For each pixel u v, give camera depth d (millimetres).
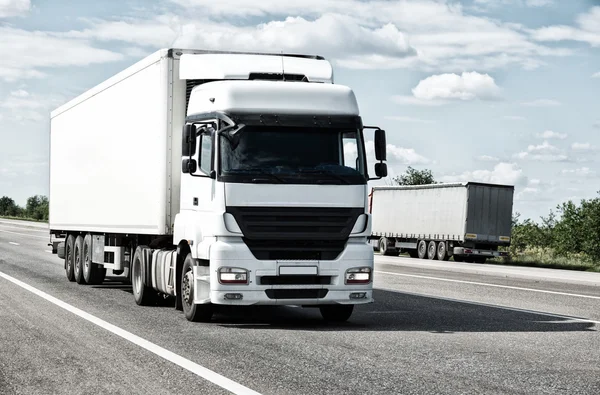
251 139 13086
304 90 13445
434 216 46312
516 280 27719
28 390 8195
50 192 24453
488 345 11500
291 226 13008
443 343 11594
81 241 21344
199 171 13703
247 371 9148
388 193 50969
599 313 16500
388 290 21469
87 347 10828
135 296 16875
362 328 13297
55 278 23078
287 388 8250
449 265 36375
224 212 12867
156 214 15328
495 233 44188
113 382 8547
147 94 15906
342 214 13203
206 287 13469
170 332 12422
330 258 13219
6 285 20359
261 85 13359
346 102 13562
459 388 8406
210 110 13500
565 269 37781
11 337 11703
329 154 13312
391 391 8195
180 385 8375
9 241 48125
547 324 14234
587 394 8250
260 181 12930
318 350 10750
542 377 9102
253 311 16000
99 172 19125
